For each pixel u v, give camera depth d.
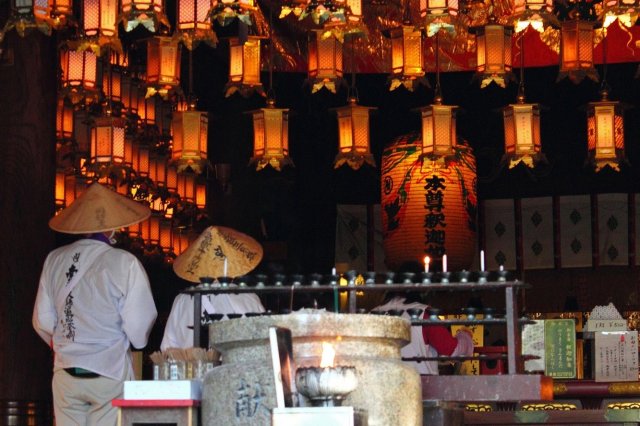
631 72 16.77
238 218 16.48
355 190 17.22
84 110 12.70
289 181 16.69
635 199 16.59
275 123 12.27
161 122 14.54
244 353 6.16
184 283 16.22
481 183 17.11
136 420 6.29
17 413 9.80
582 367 12.45
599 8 10.03
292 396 5.60
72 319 8.29
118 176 12.35
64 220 8.50
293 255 16.59
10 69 10.24
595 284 16.44
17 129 10.19
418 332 9.55
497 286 7.25
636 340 10.19
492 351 10.72
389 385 6.01
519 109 12.31
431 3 9.94
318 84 11.72
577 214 16.67
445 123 12.35
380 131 17.48
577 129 16.95
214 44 10.09
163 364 6.96
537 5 9.99
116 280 8.27
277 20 14.09
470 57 14.52
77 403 8.28
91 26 10.00
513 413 9.76
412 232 14.22
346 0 9.61
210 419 6.15
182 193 14.88
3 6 10.16
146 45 12.72
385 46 14.70
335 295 7.31
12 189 10.09
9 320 9.92
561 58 12.02
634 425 9.63
